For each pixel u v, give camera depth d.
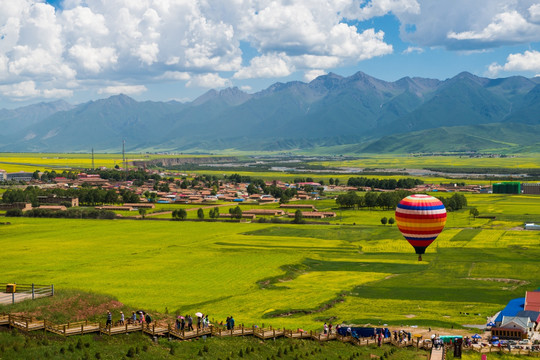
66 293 98.44
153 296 144.88
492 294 149.75
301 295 148.50
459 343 95.62
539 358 97.19
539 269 179.75
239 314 128.38
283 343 94.81
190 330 91.69
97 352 77.75
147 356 80.25
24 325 80.62
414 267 186.62
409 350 100.00
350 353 94.50
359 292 153.50
